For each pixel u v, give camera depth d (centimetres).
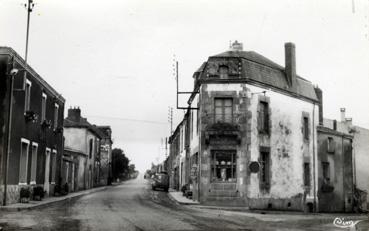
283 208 3027
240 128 2861
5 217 1702
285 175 3095
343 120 4800
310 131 3431
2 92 2236
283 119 3150
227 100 2917
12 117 2280
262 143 2944
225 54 3288
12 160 2306
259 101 2967
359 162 4556
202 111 2898
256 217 2072
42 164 2973
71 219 1650
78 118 5369
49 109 3172
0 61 2253
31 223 1494
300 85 3406
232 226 1555
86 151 5119
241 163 2827
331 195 3700
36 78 2748
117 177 8738
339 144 3906
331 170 3744
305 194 3253
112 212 2005
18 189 2406
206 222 1666
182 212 2141
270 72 3153
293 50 3350
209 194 2808
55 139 3378
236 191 2802
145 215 1880
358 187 4484
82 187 4869
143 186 6412
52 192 3306
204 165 2841
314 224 1762
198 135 3058
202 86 2923
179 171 5247
